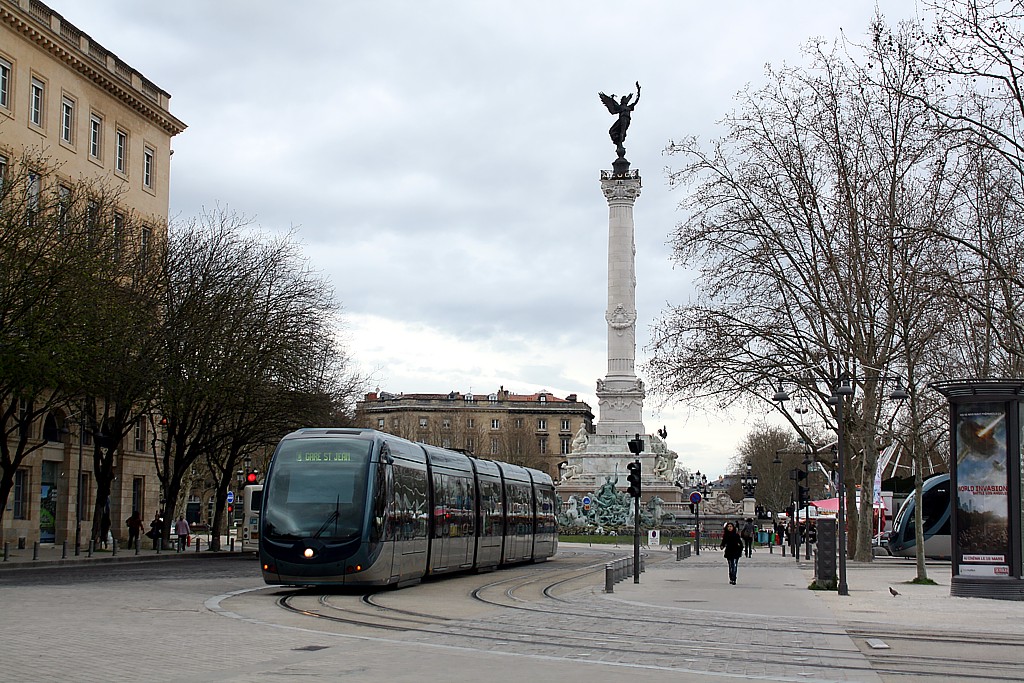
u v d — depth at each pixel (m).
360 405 98.94
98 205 57.50
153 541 67.00
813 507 92.50
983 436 35.00
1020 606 31.59
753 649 20.41
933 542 68.62
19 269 47.22
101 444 58.72
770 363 61.97
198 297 62.62
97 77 70.31
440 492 39.84
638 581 41.94
